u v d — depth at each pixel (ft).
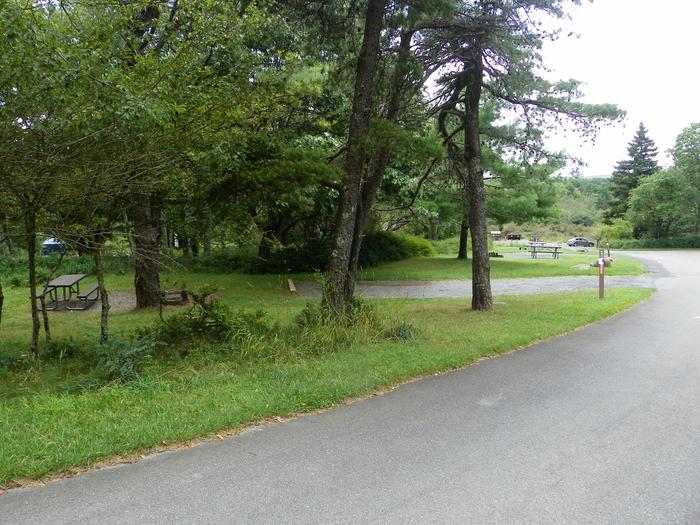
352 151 32.22
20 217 21.95
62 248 28.89
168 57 25.57
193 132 24.27
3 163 18.42
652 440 15.43
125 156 21.04
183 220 46.32
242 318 27.73
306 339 26.43
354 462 13.79
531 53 40.24
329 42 37.86
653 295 52.95
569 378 22.47
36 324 24.70
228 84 27.20
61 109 17.72
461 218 100.89
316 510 11.32
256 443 15.06
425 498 11.87
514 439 15.46
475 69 41.32
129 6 22.07
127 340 24.34
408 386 21.21
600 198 329.52
